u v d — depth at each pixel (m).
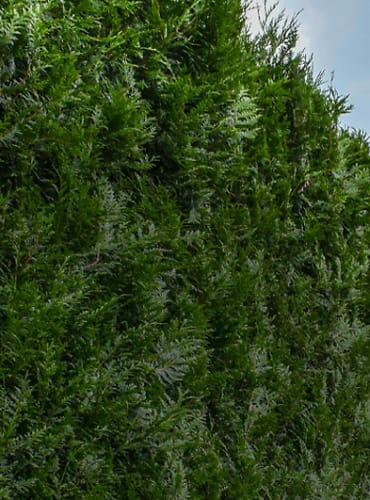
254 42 3.47
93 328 1.96
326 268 3.49
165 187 2.55
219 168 2.69
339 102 3.70
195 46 2.79
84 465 1.91
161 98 2.52
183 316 2.45
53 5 1.93
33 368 1.83
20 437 1.74
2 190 1.94
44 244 1.94
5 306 1.74
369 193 3.90
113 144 2.21
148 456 2.20
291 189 3.32
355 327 3.65
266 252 3.07
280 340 3.04
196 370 2.45
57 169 2.05
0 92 1.87
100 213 2.06
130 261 2.19
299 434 3.14
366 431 3.63
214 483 2.46
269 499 2.85
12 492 1.73
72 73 1.94
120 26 2.37
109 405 1.96
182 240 2.52
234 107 2.77
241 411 2.75
